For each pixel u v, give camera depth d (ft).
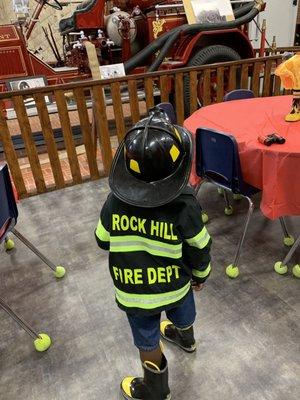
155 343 3.46
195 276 3.54
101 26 13.46
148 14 13.70
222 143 5.49
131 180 2.98
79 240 7.46
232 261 6.32
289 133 5.57
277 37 20.76
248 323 4.99
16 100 8.68
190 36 13.05
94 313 5.45
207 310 5.27
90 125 10.63
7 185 5.01
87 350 4.82
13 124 14.90
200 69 10.87
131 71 13.42
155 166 2.80
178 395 4.10
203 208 8.30
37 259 6.94
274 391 4.05
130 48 13.67
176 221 2.97
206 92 11.46
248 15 13.85
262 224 7.41
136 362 4.57
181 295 3.36
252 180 5.50
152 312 3.22
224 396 4.04
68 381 4.41
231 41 14.23
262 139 5.21
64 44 16.15
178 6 13.09
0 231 4.91
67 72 13.58
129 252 3.13
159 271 3.14
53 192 9.94
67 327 5.23
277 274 5.89
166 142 2.79
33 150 9.37
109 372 4.48
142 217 3.02
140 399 3.94
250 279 5.84
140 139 2.81
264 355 4.49
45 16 23.18
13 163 9.24
